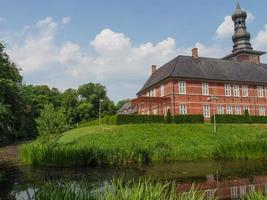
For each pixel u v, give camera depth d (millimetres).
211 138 33281
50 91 91812
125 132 33750
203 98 50656
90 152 22797
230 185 14820
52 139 27500
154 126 35562
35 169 20578
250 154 25828
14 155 29875
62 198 7328
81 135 34656
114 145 29234
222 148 26672
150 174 18516
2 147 40562
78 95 90125
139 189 7156
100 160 23109
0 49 34594
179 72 49781
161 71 56625
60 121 29000
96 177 17359
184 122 40781
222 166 21703
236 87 53688
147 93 59250
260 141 26484
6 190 13734
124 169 20906
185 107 49219
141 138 32000
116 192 7168
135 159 24203
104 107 88500
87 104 82938
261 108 55375
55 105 88812
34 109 67125
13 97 37375
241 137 34750
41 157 22266
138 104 54250
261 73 57500
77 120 81688
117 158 23672
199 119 41375
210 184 15125
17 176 17656
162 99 49094
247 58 66188
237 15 69062
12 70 38188
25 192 13305
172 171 19688
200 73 51344
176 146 29375
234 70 55250
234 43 69938
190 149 28078
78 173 18984
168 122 40438
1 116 29891
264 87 56281
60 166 21938
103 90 92562
